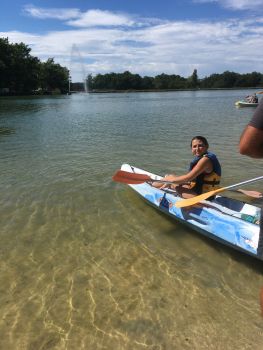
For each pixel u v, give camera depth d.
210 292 2.14
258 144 1.08
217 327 1.87
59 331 1.86
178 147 6.01
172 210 3.05
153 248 2.63
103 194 3.65
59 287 2.19
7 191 3.76
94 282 2.24
